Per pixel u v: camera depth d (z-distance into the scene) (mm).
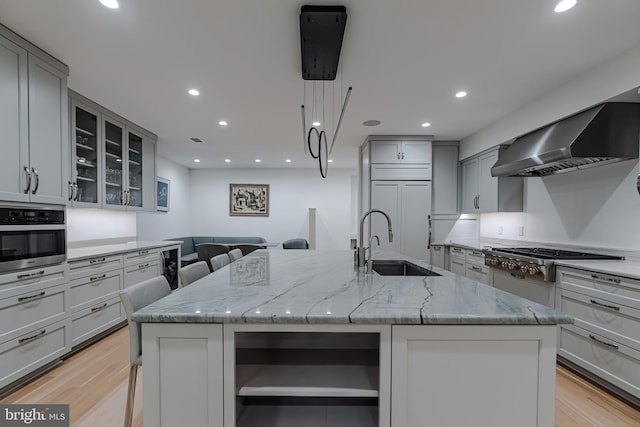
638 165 2260
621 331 1933
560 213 3156
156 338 1064
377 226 4367
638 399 1858
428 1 1677
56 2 1687
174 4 1700
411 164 4371
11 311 1961
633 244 2426
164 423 1072
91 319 2709
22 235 2043
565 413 1824
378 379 1189
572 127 2555
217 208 7535
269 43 2088
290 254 2848
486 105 3199
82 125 3088
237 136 4500
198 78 2609
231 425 1061
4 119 1938
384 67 2406
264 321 1035
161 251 3922
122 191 3684
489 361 1061
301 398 1368
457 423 1070
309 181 7570
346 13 1743
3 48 1921
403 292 1338
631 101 2367
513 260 2867
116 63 2359
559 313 1059
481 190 4090
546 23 1857
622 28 1898
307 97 3014
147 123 3873
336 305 1140
